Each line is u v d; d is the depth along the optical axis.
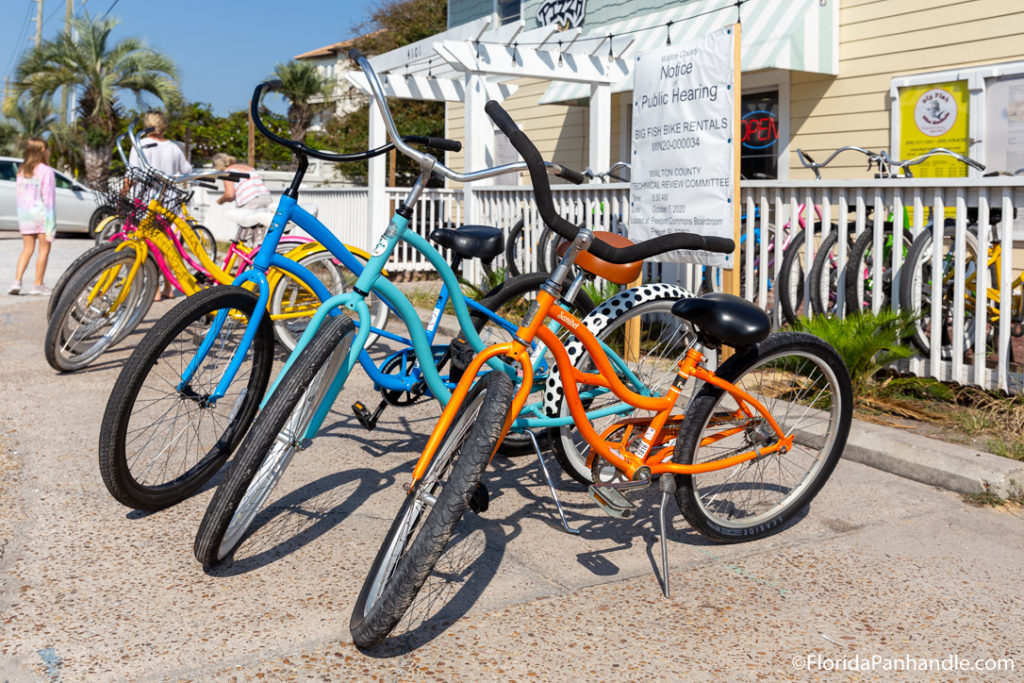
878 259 5.41
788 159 9.77
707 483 3.75
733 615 2.77
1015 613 2.81
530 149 2.46
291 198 3.39
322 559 3.09
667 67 5.38
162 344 3.27
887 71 8.79
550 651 2.54
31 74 31.75
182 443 3.55
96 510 3.46
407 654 2.51
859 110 9.06
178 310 3.31
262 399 3.72
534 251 8.34
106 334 5.98
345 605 2.77
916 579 3.04
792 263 5.93
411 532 2.58
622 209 7.11
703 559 3.18
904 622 2.75
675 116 5.34
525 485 3.89
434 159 2.79
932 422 4.67
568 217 7.71
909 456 4.05
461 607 2.78
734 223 5.02
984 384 4.95
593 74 9.45
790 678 2.43
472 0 15.80
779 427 3.28
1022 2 7.73
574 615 2.75
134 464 3.42
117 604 2.73
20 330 7.45
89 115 31.09
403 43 27.50
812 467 3.44
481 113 9.27
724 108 4.99
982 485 3.77
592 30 12.57
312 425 2.90
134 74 31.14
